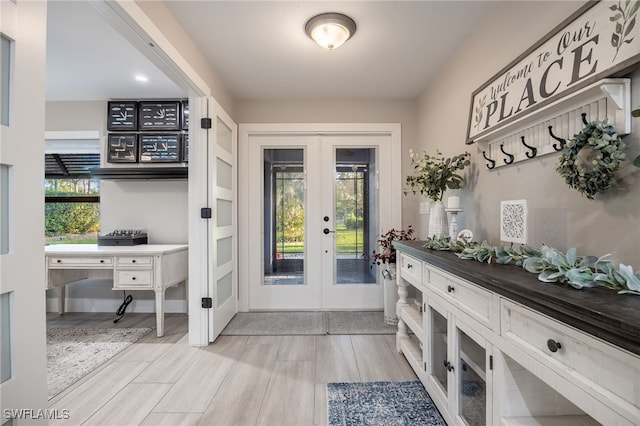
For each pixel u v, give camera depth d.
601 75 1.00
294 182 3.30
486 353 1.07
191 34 2.06
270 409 1.60
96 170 3.05
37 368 0.87
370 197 3.29
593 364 0.66
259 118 3.22
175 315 3.18
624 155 0.95
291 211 3.30
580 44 1.11
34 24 0.87
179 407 1.62
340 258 3.30
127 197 3.26
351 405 1.62
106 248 2.83
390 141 3.26
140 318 3.09
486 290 1.07
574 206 1.19
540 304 0.78
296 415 1.55
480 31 1.93
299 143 3.27
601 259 0.91
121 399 1.70
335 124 3.21
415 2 1.74
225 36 2.09
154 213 3.26
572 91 1.12
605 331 0.61
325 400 1.67
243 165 3.21
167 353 2.28
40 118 0.89
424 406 1.61
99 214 3.35
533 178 1.42
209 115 2.43
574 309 0.68
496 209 1.74
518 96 1.46
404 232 2.98
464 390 1.30
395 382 1.85
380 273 3.28
